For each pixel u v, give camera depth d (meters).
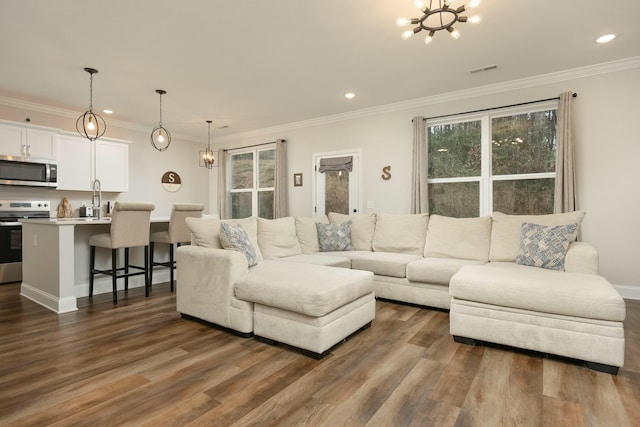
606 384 1.87
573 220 3.12
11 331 2.67
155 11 2.60
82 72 3.76
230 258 2.64
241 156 7.09
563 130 3.72
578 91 3.78
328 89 4.36
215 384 1.87
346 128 5.49
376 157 5.19
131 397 1.74
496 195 4.34
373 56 3.41
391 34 2.98
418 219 4.15
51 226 3.29
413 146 4.70
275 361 2.17
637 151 3.51
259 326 2.50
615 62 3.55
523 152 4.18
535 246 3.01
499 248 3.40
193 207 4.15
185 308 2.96
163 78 3.96
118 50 3.25
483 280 2.38
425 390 1.81
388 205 5.08
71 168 5.11
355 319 2.56
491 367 2.08
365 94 4.55
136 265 4.23
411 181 4.80
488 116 4.36
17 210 4.73
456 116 4.54
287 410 1.63
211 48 3.22
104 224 3.78
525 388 1.83
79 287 3.71
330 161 5.64
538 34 2.99
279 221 4.10
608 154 3.64
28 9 2.55
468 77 3.97
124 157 5.74
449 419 1.56
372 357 2.23
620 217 3.59
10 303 3.46
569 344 2.09
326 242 4.35
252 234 3.68
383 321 2.97
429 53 3.36
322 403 1.69
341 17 2.72
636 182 3.52
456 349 2.36
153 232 4.46
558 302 2.10
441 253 3.75
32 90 4.32
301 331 2.26
